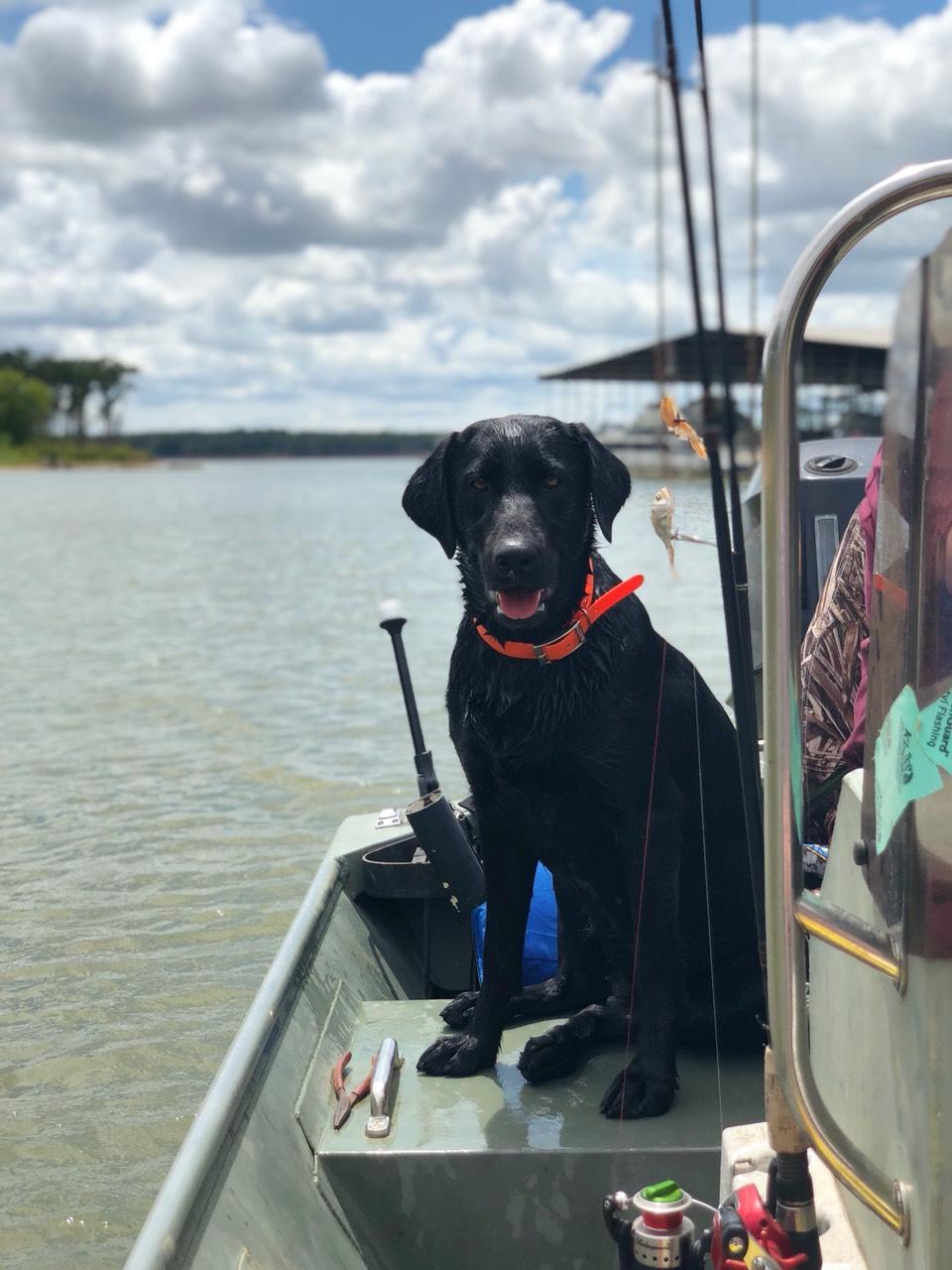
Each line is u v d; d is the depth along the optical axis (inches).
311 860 248.8
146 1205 142.6
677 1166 92.7
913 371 49.2
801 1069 55.5
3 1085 166.9
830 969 71.2
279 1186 85.1
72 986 194.2
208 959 202.7
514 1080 105.7
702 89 81.7
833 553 144.8
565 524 103.7
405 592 754.8
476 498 105.1
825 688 102.0
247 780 309.6
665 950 102.8
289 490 3137.3
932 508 49.1
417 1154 93.1
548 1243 93.6
